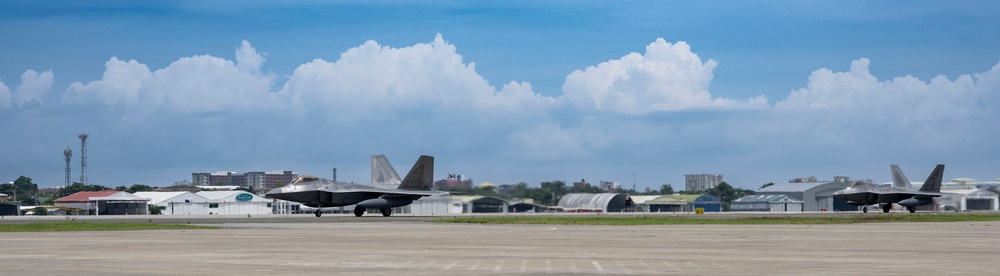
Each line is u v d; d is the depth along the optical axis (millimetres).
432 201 116188
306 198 76250
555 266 20984
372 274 18766
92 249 26953
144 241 32000
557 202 134625
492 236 37156
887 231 43750
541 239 34406
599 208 132500
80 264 21094
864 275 18531
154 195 149250
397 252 25938
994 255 24641
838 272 19234
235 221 61031
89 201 146625
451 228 47625
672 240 33625
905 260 22703
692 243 31438
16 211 144000
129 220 64688
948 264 21359
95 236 36250
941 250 27062
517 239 34344
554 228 47688
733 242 32188
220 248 27641
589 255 24828
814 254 25156
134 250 26484
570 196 135500
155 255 24266
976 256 24203
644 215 86125
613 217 72500
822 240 33688
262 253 25250
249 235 37438
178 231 42281
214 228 46656
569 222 58219
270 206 146250
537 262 22234
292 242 31547
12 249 26891
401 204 80375
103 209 144625
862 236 37438
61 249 26922
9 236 36250
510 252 26094
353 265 21078
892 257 23844
